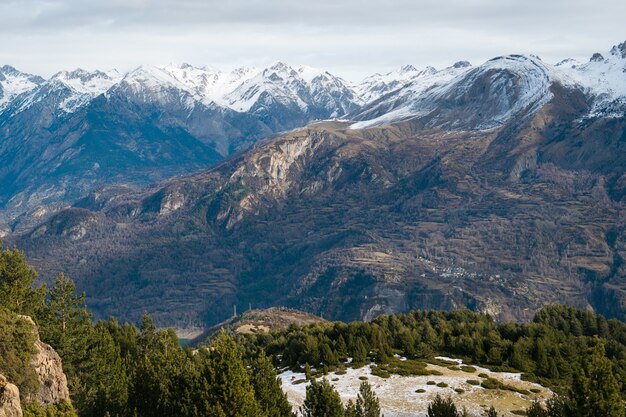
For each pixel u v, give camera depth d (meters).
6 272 111.62
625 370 134.00
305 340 157.38
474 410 118.00
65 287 119.38
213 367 83.62
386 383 133.88
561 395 96.44
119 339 148.88
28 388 79.50
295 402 121.94
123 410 89.12
